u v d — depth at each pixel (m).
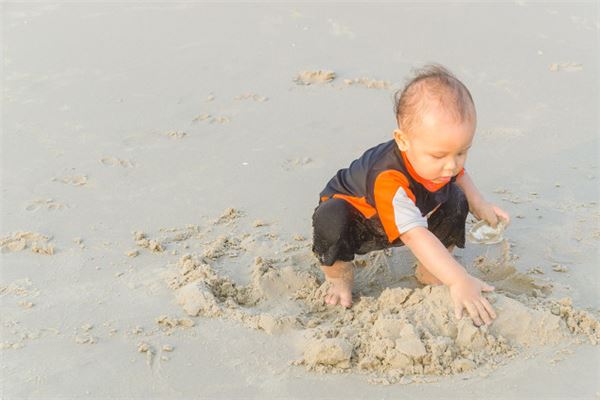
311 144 7.14
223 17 9.80
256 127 7.44
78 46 9.18
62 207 6.22
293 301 5.16
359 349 4.56
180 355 4.61
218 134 7.33
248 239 5.79
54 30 9.59
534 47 8.84
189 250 5.70
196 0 10.32
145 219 6.07
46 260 5.58
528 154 6.90
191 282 5.25
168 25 9.63
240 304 5.15
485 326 4.58
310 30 9.38
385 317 4.65
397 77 8.28
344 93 8.04
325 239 5.01
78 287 5.27
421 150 4.66
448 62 8.57
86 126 7.50
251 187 6.50
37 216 6.10
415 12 9.77
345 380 4.39
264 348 4.65
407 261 5.61
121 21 9.78
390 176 4.79
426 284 5.30
